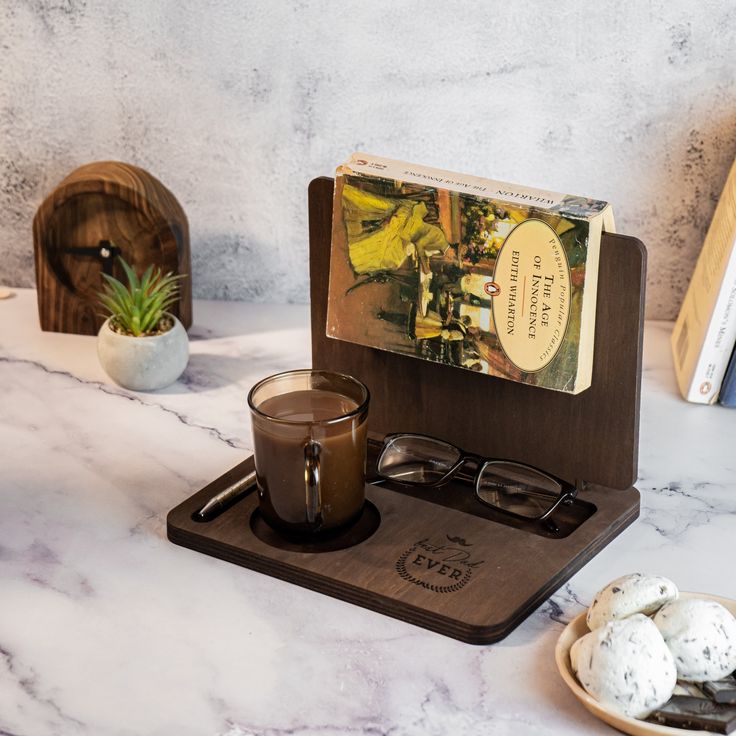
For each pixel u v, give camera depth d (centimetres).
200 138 125
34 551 83
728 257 100
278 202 126
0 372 114
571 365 80
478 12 113
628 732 64
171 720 66
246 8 117
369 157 87
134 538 85
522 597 74
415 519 84
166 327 111
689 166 116
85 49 122
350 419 78
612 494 88
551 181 120
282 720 66
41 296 122
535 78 115
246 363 117
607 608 68
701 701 64
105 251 120
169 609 76
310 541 81
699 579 79
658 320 126
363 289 87
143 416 105
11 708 67
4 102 126
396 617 75
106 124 126
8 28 122
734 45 110
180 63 121
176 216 119
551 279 78
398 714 67
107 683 69
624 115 115
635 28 111
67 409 106
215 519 84
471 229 80
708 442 100
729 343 104
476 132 119
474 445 91
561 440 87
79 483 93
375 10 115
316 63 118
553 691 69
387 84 118
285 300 132
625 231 121
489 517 86
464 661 71
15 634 73
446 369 89
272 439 77
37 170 129
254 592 78
